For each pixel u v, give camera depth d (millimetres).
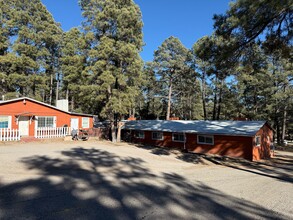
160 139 24141
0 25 29031
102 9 22984
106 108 22188
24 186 7023
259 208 6480
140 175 9891
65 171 9422
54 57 37594
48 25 32719
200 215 5641
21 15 29312
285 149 28578
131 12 21844
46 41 33188
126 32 21938
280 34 10484
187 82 39312
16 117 19500
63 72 34719
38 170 9219
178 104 49094
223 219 5473
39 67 31781
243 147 18016
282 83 29672
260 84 30844
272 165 16016
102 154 14594
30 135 20500
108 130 27562
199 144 20656
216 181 9781
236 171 12727
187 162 15109
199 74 35344
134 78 22812
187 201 6664
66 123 24094
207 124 22672
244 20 9945
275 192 8367
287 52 10891
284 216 5934
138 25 22656
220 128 20328
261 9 9430
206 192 7832
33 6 31094
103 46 21250
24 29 28969
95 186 7586
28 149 14586
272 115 31219
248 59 11805
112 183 8125
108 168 10727
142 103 52656
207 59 11938
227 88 34156
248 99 35188
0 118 18531
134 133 26922
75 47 33062
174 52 36750
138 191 7332
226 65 11805
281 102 29219
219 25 11000
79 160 11961
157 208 5938
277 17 9875
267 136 20938
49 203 5801
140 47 23641
